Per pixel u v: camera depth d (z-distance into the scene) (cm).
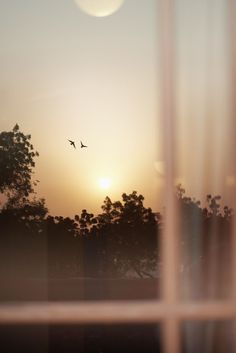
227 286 192
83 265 891
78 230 915
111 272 859
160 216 174
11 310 152
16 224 958
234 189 170
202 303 156
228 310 156
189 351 193
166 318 155
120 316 154
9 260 878
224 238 194
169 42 161
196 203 200
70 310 153
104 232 893
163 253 159
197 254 199
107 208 912
